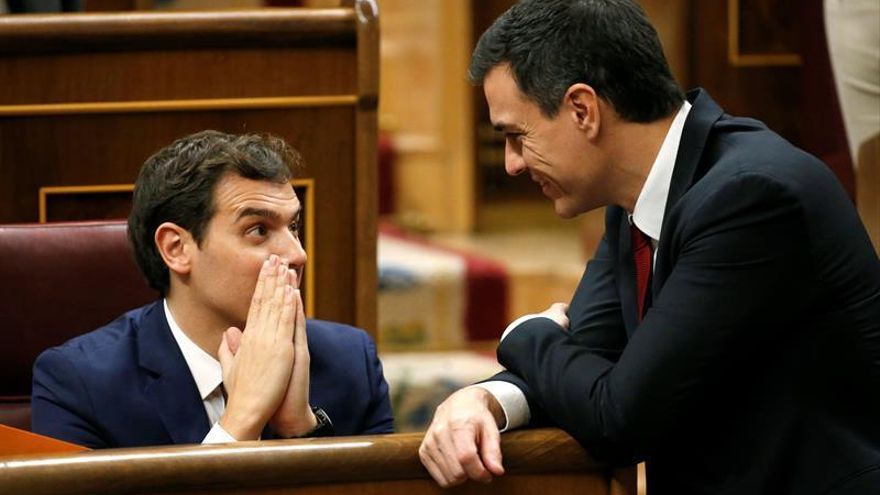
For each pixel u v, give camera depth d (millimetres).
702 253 7133
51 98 10711
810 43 15562
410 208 19781
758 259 7094
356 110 10945
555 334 7625
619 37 7367
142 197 8258
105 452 6492
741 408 7340
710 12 17391
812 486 7215
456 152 19594
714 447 7398
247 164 8141
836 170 14742
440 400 15445
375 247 10914
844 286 7207
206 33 10734
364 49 10758
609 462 7168
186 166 8148
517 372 7590
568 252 18250
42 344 9156
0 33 10516
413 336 16625
